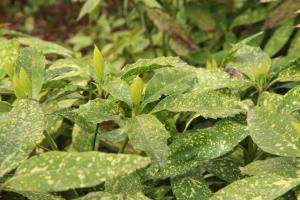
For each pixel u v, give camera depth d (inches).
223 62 40.3
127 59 70.3
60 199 31.0
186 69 36.1
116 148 41.7
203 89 34.5
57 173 25.8
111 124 43.7
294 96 32.8
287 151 28.5
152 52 69.5
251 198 27.5
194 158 31.5
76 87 35.5
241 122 32.7
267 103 34.0
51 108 37.1
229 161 34.4
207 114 31.2
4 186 26.2
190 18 65.8
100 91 35.6
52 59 61.5
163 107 32.4
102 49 72.8
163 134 29.6
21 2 112.7
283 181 27.9
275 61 43.0
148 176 31.6
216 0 66.6
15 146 28.0
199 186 31.6
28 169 26.1
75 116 33.0
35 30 97.6
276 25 53.4
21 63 35.7
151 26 68.9
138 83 32.2
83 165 25.9
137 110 32.7
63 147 42.0
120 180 31.0
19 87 33.7
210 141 31.7
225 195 28.0
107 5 88.0
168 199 34.0
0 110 34.0
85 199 29.4
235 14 65.8
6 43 39.4
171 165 31.5
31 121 29.0
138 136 29.6
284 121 29.7
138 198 29.5
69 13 97.0
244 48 40.1
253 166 30.7
